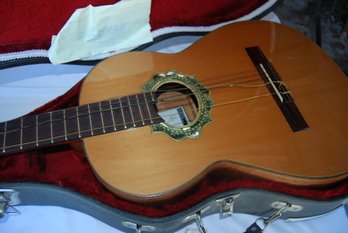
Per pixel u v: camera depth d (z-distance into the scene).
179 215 0.82
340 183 0.91
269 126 0.90
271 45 1.06
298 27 1.71
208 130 0.88
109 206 0.82
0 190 0.79
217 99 0.93
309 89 0.97
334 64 1.03
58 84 1.10
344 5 1.77
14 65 0.96
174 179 0.81
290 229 1.00
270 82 0.97
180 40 1.24
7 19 0.86
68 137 0.79
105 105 0.85
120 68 0.95
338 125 0.92
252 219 1.01
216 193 0.86
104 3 0.92
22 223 0.92
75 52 0.98
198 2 1.06
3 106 1.04
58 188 0.82
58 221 0.94
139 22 0.99
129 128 0.83
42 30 0.92
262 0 1.16
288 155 0.87
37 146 0.77
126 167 0.80
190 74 0.98
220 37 1.06
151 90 0.92
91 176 0.86
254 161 0.85
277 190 0.88
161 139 0.84
